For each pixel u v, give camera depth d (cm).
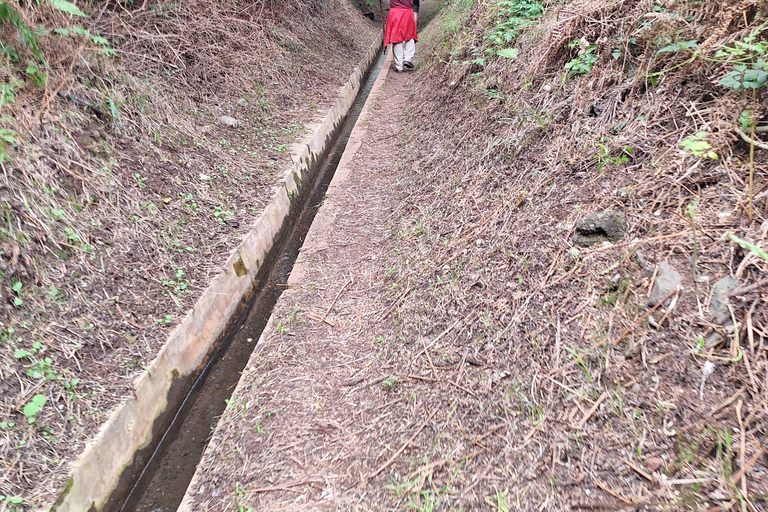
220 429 267
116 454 244
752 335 179
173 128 452
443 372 256
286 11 829
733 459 161
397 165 519
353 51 1012
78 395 248
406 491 207
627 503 170
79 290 288
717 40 259
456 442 220
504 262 287
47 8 382
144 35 499
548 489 186
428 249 350
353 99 829
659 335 202
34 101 339
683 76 273
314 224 455
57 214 301
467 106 471
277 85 671
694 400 181
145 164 393
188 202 399
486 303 275
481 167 378
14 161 293
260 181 475
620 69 316
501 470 200
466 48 567
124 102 411
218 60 594
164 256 346
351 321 327
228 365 338
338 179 531
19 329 251
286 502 217
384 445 232
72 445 229
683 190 238
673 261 216
